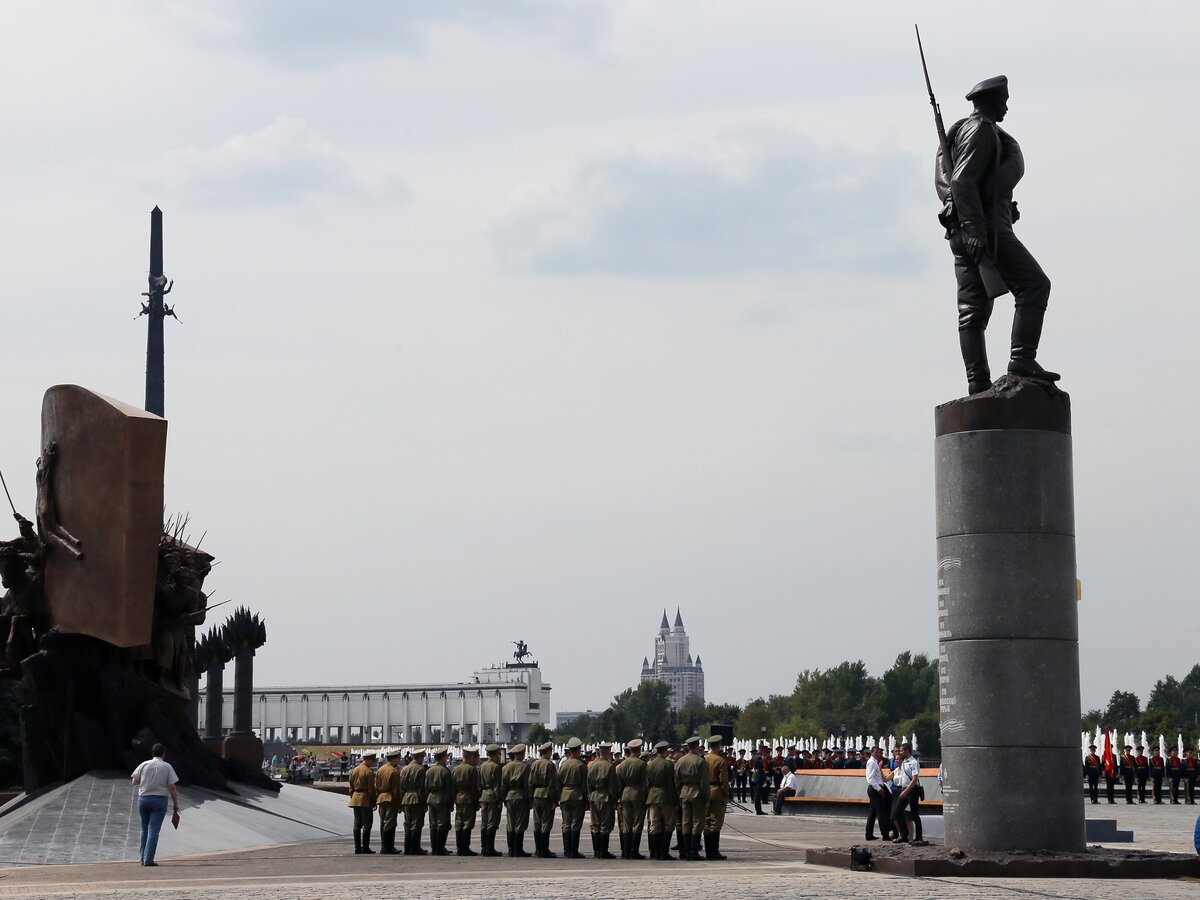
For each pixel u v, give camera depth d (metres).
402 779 32.22
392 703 195.00
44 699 39.91
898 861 23.30
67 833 32.38
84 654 40.03
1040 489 23.98
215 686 63.41
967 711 23.81
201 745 43.44
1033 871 22.44
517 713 195.75
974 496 24.11
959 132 25.47
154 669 42.62
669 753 30.14
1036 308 24.91
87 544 39.44
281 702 195.12
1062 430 24.33
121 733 40.12
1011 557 23.83
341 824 43.03
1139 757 60.53
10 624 41.03
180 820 34.91
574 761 30.62
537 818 30.64
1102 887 20.61
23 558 40.72
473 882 22.78
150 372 115.56
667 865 27.03
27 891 22.17
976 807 23.55
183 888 22.38
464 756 31.95
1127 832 34.72
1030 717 23.48
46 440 40.72
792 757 59.22
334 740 199.50
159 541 40.28
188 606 42.81
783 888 20.75
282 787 48.84
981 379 25.20
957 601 24.12
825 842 35.00
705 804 28.75
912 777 33.28
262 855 31.88
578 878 23.36
